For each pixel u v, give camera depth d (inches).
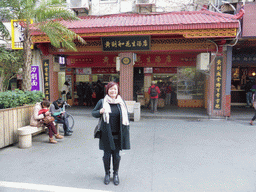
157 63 421.4
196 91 475.5
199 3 355.9
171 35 333.1
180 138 231.9
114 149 121.0
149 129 274.7
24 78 269.7
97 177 139.5
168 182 132.2
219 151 189.9
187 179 136.3
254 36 305.0
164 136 240.4
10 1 265.9
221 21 283.6
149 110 420.5
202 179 136.3
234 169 151.8
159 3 364.2
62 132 262.7
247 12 303.4
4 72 443.2
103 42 344.8
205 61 331.9
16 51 391.2
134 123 313.6
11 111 204.2
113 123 125.3
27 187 125.3
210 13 325.7
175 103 503.5
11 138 204.2
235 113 383.9
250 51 438.0
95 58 438.0
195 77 473.7
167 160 168.7
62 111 239.5
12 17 354.9
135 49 344.2
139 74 494.9
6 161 166.6
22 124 221.1
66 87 469.1
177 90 481.1
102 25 310.2
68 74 503.5
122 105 126.5
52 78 380.8
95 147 203.0
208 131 263.7
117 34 308.7
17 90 240.8
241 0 316.5
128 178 137.8
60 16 273.4
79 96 509.4
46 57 378.0
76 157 176.2
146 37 329.4
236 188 125.0
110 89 125.3
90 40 355.6
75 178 137.7
